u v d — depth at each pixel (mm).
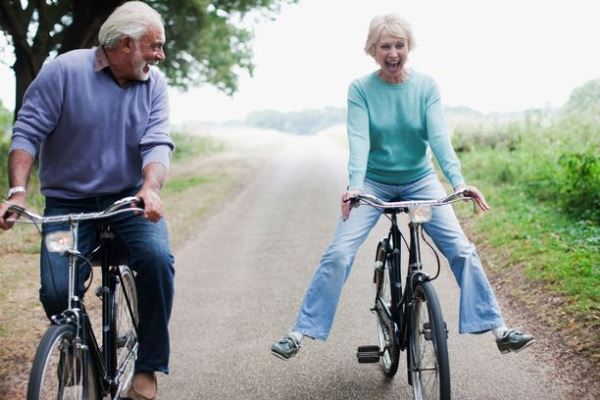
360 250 7613
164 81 3576
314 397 3928
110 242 3410
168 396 4039
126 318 3766
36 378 2549
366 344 4703
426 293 3270
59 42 15492
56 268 3139
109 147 3363
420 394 3480
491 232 7477
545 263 5766
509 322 4848
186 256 7832
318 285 3688
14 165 3141
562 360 4062
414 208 3184
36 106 3244
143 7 3285
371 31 3680
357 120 3771
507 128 15344
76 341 2869
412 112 3762
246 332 5109
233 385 4156
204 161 23125
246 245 8273
